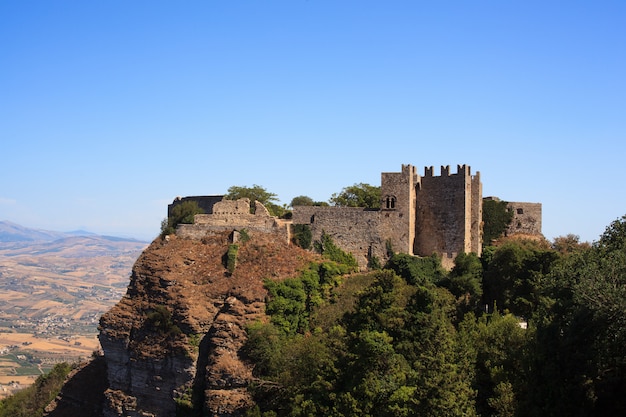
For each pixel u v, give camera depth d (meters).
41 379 174.88
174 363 115.12
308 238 134.75
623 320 70.62
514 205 142.50
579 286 74.75
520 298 114.62
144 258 129.75
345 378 90.50
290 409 97.44
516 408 78.44
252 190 169.00
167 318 117.56
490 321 103.88
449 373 76.44
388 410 80.38
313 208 136.12
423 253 134.88
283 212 161.75
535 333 84.50
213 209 137.88
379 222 133.00
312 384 93.31
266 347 111.44
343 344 96.38
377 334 90.12
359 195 170.88
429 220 134.62
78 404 135.88
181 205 143.88
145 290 124.50
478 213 135.00
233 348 113.25
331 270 127.38
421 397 75.38
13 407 166.75
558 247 139.12
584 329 73.25
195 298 120.31
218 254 129.25
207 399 108.69
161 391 116.50
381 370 88.38
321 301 123.62
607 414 72.25
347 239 134.00
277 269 125.81
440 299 109.44
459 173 131.62
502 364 88.19
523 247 125.00
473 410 76.25
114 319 123.25
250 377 109.31
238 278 123.62
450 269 130.12
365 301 104.12
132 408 118.75
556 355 75.81
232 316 116.31
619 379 72.06
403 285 116.62
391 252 131.88
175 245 131.75
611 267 76.50
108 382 128.00
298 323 121.12
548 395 74.44
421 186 135.88
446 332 87.56
